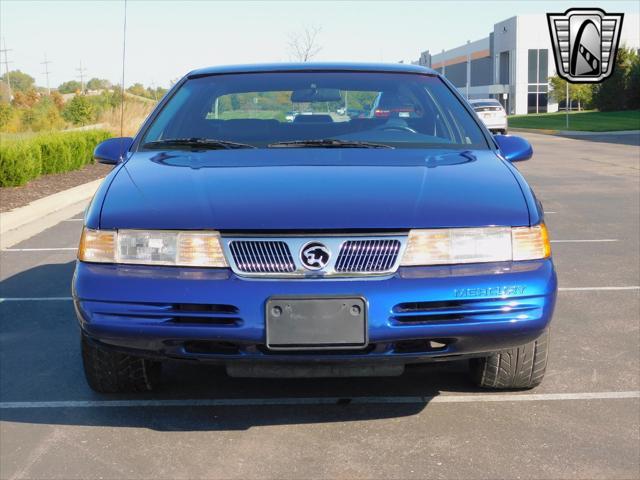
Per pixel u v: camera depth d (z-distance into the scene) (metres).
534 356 3.83
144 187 3.58
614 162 19.59
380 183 3.52
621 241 8.75
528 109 68.69
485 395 4.03
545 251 3.41
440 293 3.20
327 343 3.17
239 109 4.47
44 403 4.01
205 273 3.23
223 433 3.60
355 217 3.23
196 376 4.35
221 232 3.24
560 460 3.29
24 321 5.68
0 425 3.73
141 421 3.75
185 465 3.29
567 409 3.85
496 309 3.26
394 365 3.33
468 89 80.88
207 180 3.60
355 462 3.29
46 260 8.05
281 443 3.49
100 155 4.35
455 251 3.27
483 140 4.31
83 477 3.19
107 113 29.95
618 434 3.55
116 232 3.34
